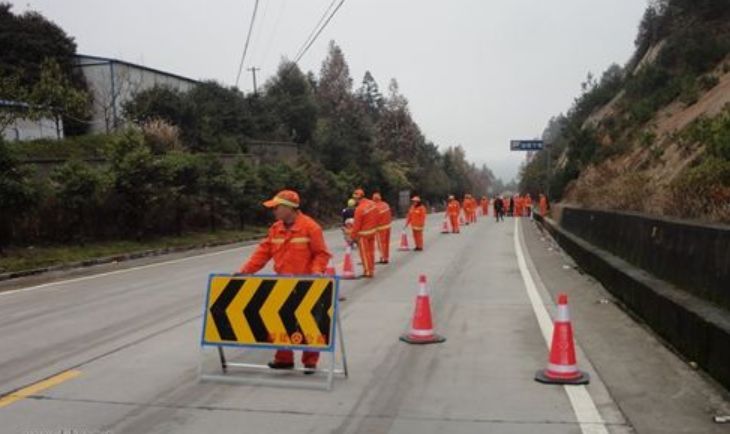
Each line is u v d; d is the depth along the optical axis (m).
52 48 38.75
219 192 31.53
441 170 108.81
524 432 5.32
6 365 7.64
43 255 19.39
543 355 7.82
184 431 5.45
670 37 41.53
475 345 8.41
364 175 59.88
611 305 10.97
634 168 25.77
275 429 5.48
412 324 9.06
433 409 5.93
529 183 82.88
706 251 7.94
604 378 6.76
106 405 6.14
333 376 6.95
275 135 52.25
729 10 38.03
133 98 39.03
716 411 5.69
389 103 90.19
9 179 18.91
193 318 10.48
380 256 20.14
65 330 9.70
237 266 18.73
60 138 32.06
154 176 24.75
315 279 6.82
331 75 77.81
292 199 7.16
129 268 18.52
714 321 6.66
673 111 31.06
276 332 6.85
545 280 14.57
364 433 5.36
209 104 45.59
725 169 10.83
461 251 22.41
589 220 17.69
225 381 6.87
